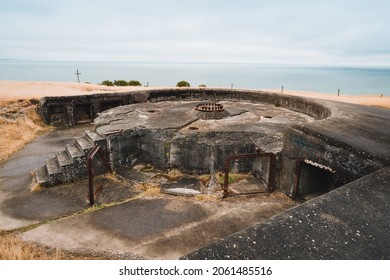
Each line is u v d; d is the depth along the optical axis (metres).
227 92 13.66
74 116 13.05
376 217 2.65
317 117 9.38
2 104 13.24
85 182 7.12
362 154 4.31
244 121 8.78
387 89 162.00
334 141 4.84
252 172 7.36
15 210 5.88
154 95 13.84
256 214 5.67
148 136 7.71
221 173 7.34
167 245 4.76
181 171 7.51
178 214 5.69
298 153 5.73
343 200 2.90
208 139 7.33
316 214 2.65
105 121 8.58
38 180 6.88
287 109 11.20
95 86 29.36
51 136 11.55
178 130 7.61
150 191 6.55
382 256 2.19
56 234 5.07
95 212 5.79
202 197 6.26
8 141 10.38
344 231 2.45
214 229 5.20
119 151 7.63
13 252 4.11
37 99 14.49
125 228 5.23
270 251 2.18
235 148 7.27
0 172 7.88
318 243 2.29
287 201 6.09
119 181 7.19
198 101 13.34
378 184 3.27
